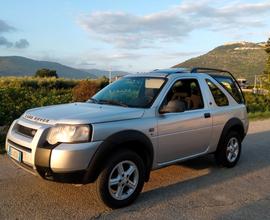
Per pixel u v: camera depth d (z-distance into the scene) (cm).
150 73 662
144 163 555
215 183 639
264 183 648
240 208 526
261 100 2294
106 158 496
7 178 620
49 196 545
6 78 3478
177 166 738
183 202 543
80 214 486
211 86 704
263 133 1194
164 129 571
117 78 701
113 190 507
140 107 566
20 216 473
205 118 657
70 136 472
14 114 1139
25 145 494
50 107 578
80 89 1877
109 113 518
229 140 728
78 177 473
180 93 631
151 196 565
